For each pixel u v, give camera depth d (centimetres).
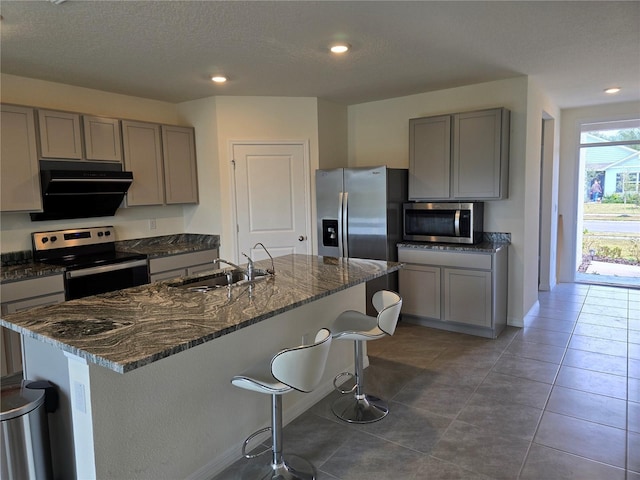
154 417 191
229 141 461
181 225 507
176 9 239
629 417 264
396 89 446
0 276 315
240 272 307
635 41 308
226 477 219
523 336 409
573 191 607
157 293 238
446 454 233
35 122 350
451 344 393
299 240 488
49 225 391
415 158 447
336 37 290
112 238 436
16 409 172
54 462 196
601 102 547
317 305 291
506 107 418
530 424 259
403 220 461
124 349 153
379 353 376
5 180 335
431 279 433
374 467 224
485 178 409
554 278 615
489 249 393
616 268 620
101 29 265
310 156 482
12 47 293
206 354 214
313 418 273
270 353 253
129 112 446
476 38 298
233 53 317
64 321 186
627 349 372
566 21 271
